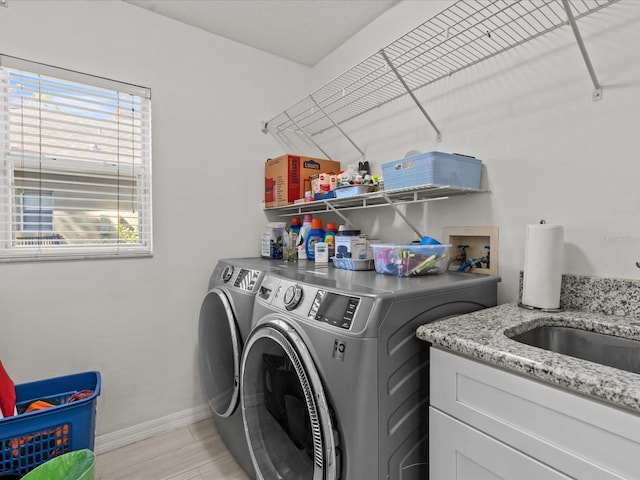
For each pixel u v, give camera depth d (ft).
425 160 4.47
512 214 4.65
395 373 3.32
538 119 4.37
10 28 5.18
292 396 3.82
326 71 8.11
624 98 3.65
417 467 3.57
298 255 6.94
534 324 3.63
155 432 6.45
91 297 5.87
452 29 5.29
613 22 3.72
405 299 3.40
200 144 7.00
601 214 3.83
